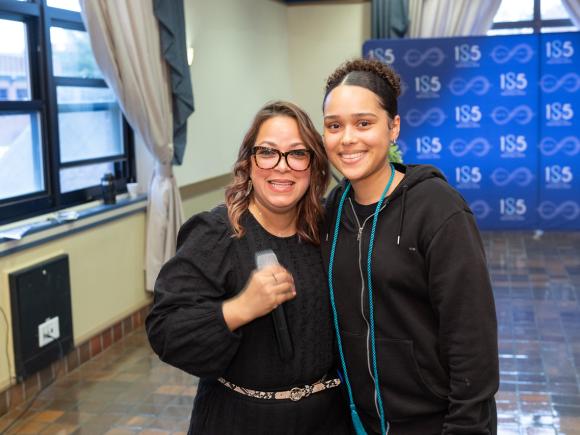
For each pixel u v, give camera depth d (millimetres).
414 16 8617
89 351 4617
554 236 8188
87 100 5023
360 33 9508
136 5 4797
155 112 5047
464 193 8406
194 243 1654
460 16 8500
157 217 5188
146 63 4895
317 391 1717
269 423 1668
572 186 8195
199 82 6504
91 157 5082
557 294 5855
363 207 1662
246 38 7855
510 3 9734
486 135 8273
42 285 4000
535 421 3590
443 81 8250
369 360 1645
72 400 3971
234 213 1686
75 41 4867
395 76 1635
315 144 1687
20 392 3938
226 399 1704
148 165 5512
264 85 8547
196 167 6441
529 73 8102
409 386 1617
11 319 3822
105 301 4812
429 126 8344
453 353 1539
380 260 1593
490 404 1586
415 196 1590
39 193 4480
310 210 1738
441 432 1619
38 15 4375
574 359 4422
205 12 6617
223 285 1644
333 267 1687
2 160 4164
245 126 7824
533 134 8188
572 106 8070
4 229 3975
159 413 3785
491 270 6707
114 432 3570
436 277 1541
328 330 1725
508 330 5004
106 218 4750
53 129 4547
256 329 1656
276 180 1670
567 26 9664
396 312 1601
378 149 1589
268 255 1605
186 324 1568
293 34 9641
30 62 4406
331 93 1604
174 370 4414
